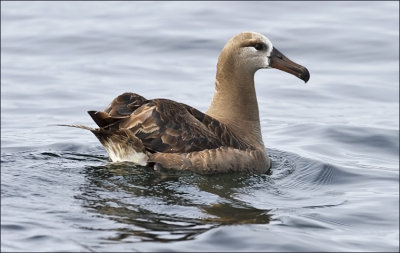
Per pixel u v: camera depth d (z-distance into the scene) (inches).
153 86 954.7
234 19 1168.2
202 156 576.4
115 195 543.5
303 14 1195.3
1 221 495.5
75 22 1171.9
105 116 563.8
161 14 1197.7
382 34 1112.2
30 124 816.9
